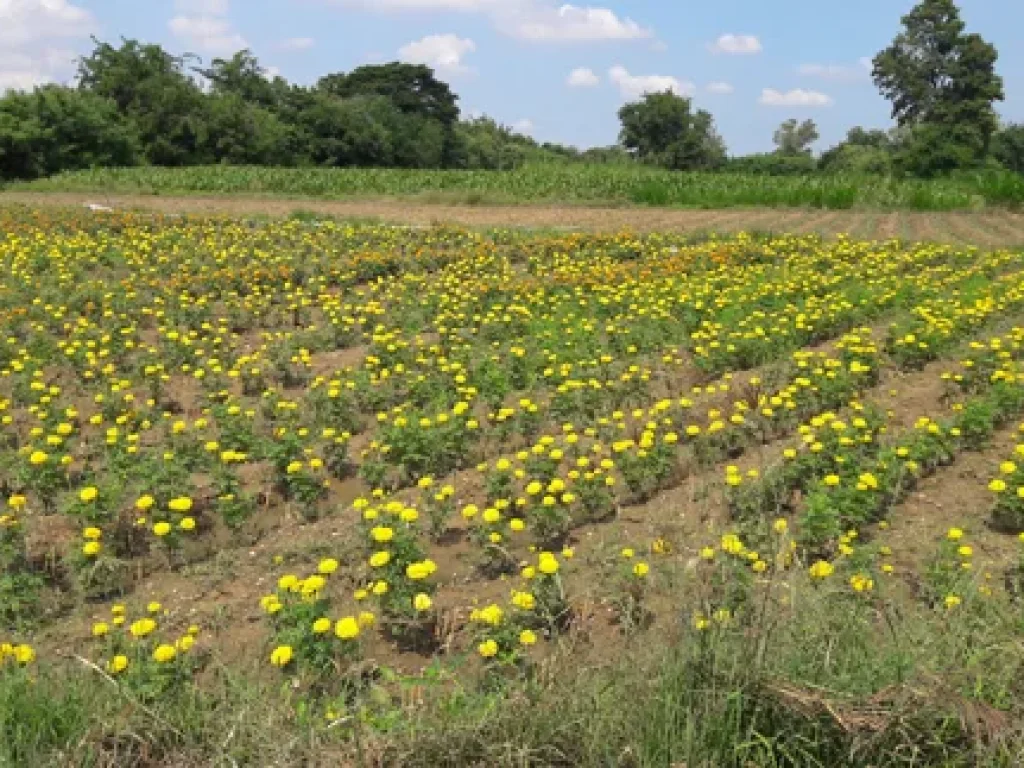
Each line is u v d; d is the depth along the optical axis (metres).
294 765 3.15
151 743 3.32
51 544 6.10
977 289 12.29
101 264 14.73
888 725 3.16
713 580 4.18
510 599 5.17
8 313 10.88
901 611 4.05
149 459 6.92
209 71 57.91
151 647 4.33
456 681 3.89
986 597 4.21
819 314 10.66
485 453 7.61
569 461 7.26
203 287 13.02
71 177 35.44
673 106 69.56
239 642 4.98
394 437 7.10
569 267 14.73
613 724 3.27
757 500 6.02
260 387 9.19
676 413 7.93
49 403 7.91
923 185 29.03
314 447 7.56
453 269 14.48
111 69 49.25
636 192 29.08
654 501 6.60
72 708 3.45
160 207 26.52
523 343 10.14
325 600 4.53
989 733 3.11
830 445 6.65
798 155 65.88
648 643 3.79
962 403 8.37
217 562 5.95
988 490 6.71
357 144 57.50
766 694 3.28
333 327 11.04
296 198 29.95
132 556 6.04
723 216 25.16
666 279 13.06
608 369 9.08
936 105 53.38
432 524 6.29
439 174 36.06
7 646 4.09
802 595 3.93
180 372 9.64
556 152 88.88
